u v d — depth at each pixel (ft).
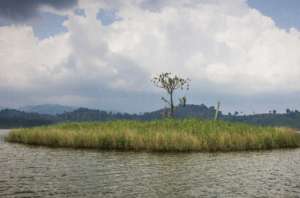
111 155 58.49
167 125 87.04
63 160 51.93
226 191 31.58
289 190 32.01
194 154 60.39
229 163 49.26
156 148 65.87
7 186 33.35
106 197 29.14
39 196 29.37
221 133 72.38
